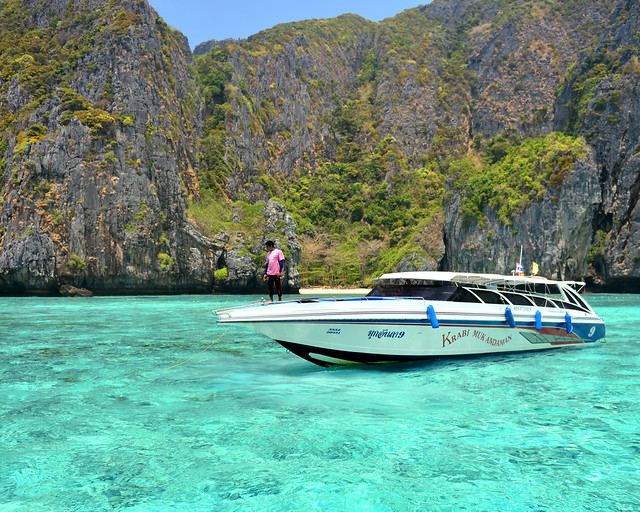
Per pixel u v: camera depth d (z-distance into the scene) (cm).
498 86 14512
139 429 562
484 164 13088
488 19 16738
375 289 1090
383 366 958
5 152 6000
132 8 7281
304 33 15288
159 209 6294
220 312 823
